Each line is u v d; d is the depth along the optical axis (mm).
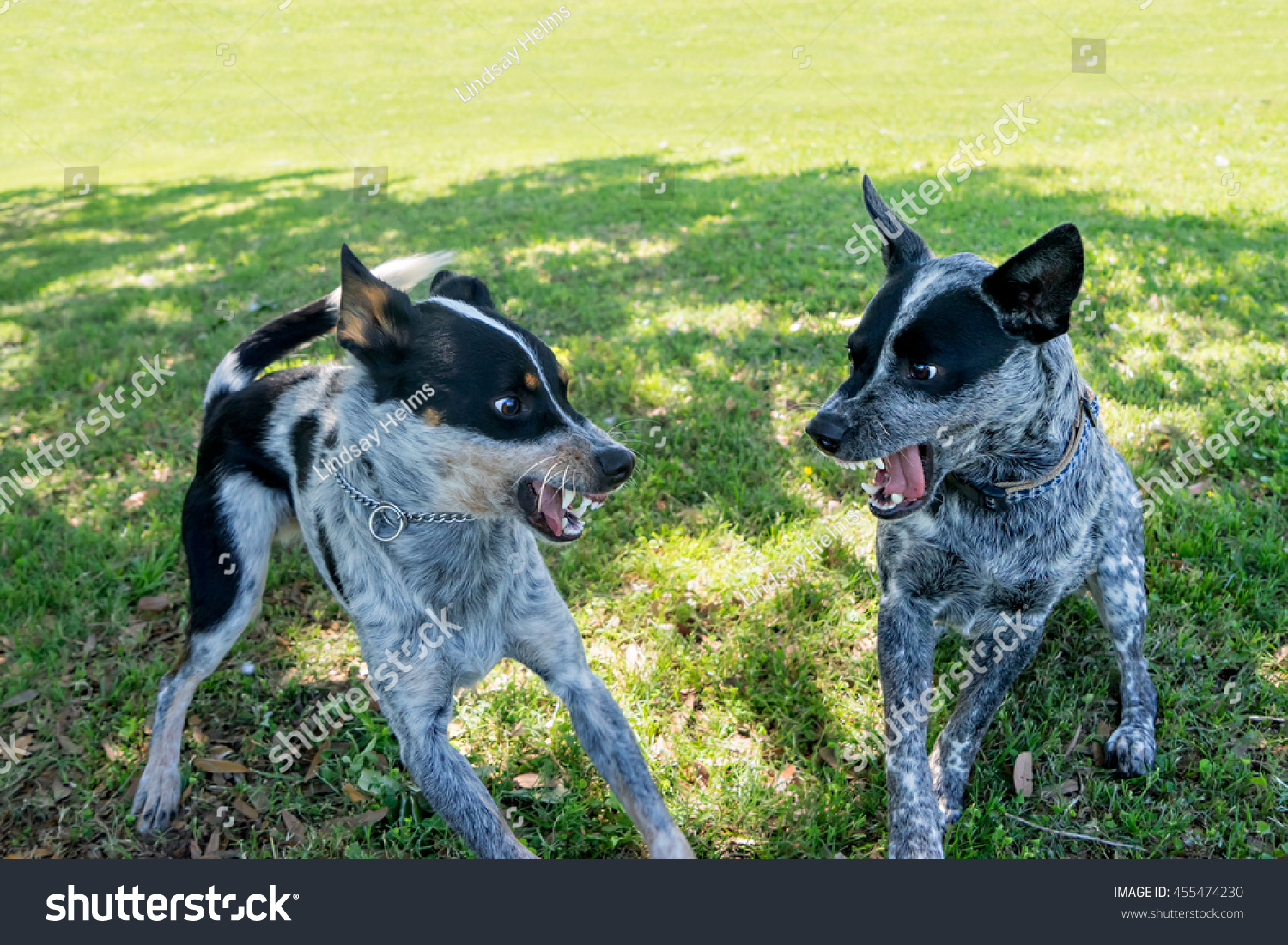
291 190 4262
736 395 1847
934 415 1161
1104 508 1238
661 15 7496
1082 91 4453
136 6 8828
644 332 2133
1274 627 1354
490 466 1160
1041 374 1166
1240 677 1296
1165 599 1396
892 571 1243
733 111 4949
